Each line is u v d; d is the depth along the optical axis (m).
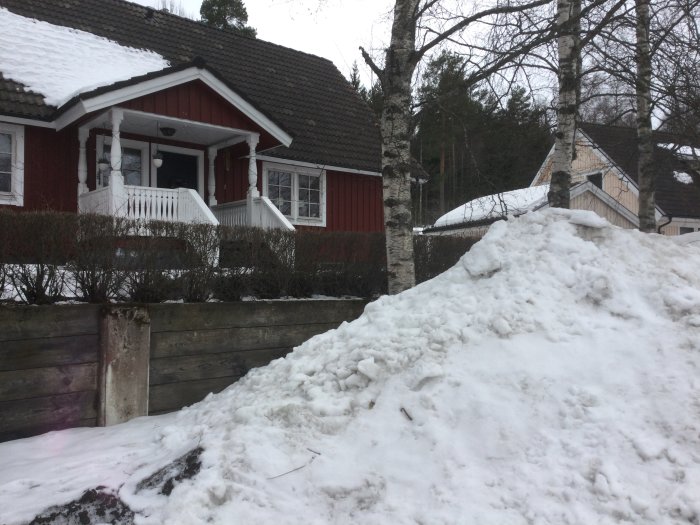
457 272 4.82
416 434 3.44
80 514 3.28
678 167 13.92
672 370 3.47
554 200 7.89
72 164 10.52
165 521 2.94
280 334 6.43
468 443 3.33
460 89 7.36
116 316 5.27
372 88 10.79
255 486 3.18
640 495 2.83
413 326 4.29
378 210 15.12
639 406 3.29
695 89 8.83
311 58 18.05
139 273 5.77
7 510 3.34
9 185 9.85
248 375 5.16
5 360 4.77
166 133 10.97
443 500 3.00
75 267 5.38
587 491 2.91
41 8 12.45
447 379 3.72
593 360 3.65
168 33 14.70
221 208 12.26
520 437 3.28
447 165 25.94
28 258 5.15
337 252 7.55
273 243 6.94
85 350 5.16
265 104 14.41
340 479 3.21
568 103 7.88
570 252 4.52
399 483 3.17
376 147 15.23
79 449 4.44
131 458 4.05
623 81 9.39
